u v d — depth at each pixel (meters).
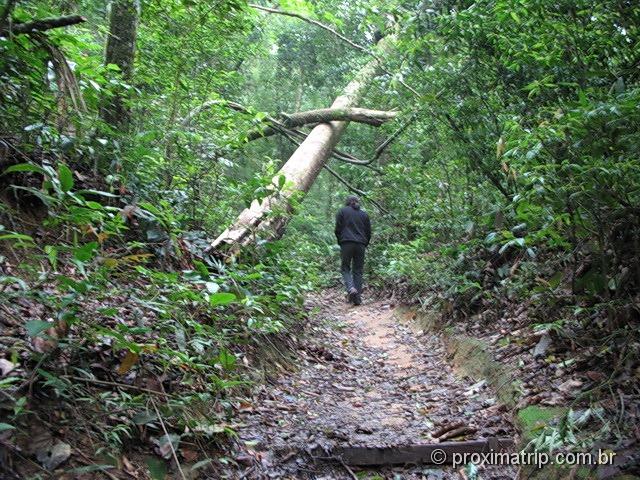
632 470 2.06
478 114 4.87
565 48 3.54
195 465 2.32
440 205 6.60
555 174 2.76
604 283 2.97
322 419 3.33
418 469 2.84
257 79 13.99
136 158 4.36
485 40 4.64
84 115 3.73
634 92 2.62
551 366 3.30
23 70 3.47
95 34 6.89
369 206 10.64
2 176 3.35
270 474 2.61
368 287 9.55
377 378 4.50
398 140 8.36
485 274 5.31
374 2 6.56
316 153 8.54
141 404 2.42
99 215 2.62
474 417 3.30
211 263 4.36
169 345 3.05
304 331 5.35
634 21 3.23
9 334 2.40
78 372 2.42
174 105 5.40
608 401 2.60
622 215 2.79
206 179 5.50
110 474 2.12
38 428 2.11
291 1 7.79
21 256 2.93
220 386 2.96
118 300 3.04
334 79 13.54
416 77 5.66
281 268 5.28
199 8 5.19
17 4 3.45
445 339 5.14
